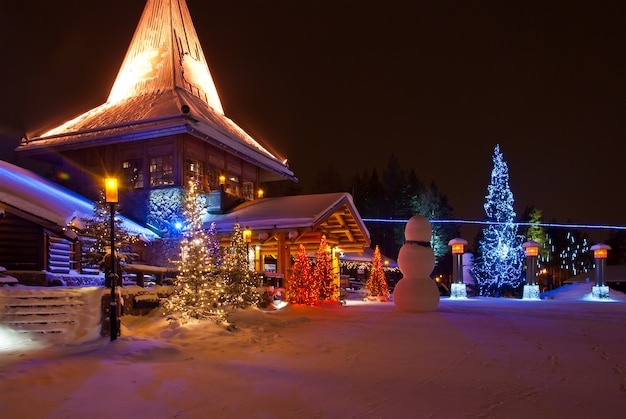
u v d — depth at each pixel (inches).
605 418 228.8
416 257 761.0
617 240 3174.2
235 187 1113.4
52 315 497.7
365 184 2669.8
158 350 381.1
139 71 1160.8
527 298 1427.2
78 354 370.0
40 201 682.8
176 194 926.4
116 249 585.0
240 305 636.7
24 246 653.9
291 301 829.2
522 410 240.7
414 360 366.6
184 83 1155.9
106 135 965.2
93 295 564.1
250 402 253.3
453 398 262.2
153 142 965.2
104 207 612.1
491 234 1792.6
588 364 354.9
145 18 1195.3
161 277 636.7
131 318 525.0
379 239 2431.1
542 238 2309.3
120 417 227.3
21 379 288.0
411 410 241.0
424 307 746.2
